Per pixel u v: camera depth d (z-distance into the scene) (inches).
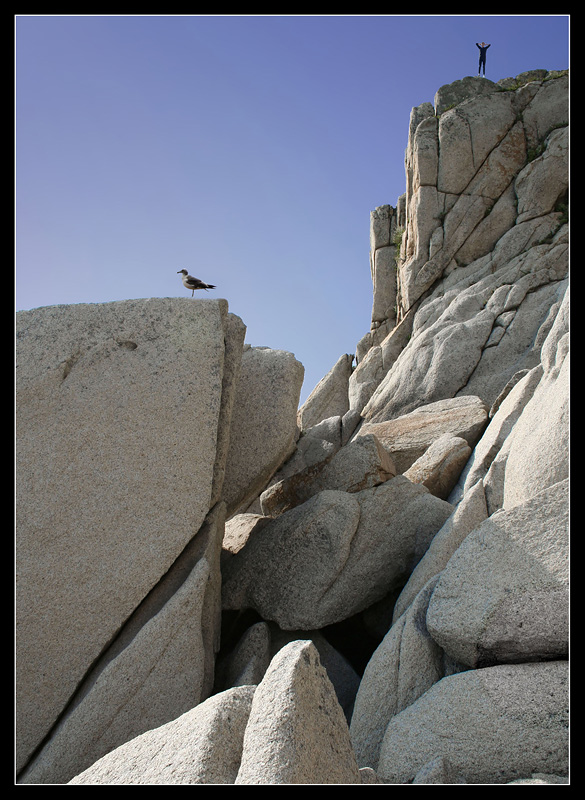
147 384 273.1
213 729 156.5
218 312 290.0
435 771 174.9
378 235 953.5
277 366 338.3
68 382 269.4
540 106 789.9
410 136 879.1
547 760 175.5
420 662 219.9
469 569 213.5
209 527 276.2
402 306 837.8
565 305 294.0
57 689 241.0
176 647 245.8
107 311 282.5
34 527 253.6
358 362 918.4
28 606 246.2
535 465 244.5
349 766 154.1
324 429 642.8
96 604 249.8
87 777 164.6
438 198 793.6
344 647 303.7
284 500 364.2
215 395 278.1
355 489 337.7
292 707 149.8
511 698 185.5
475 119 792.9
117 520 258.1
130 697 237.6
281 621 297.9
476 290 708.7
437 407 508.1
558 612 194.1
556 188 743.7
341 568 299.3
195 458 269.6
